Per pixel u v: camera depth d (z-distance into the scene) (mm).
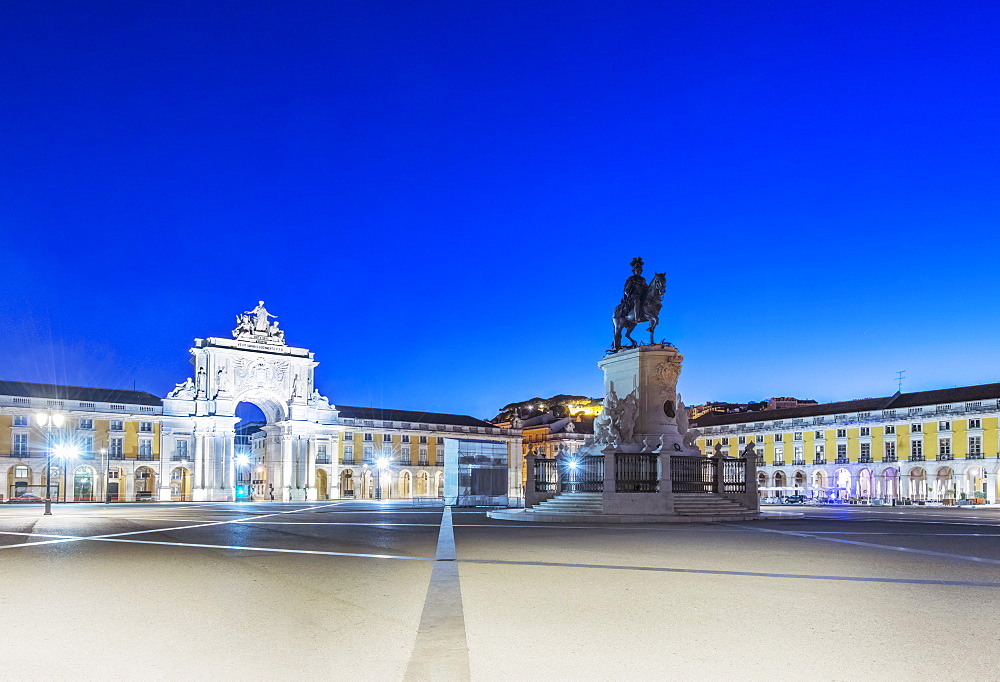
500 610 6047
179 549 10703
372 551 10383
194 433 51281
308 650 4820
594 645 4934
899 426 50406
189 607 6211
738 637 5141
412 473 61562
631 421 19344
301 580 7637
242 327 54375
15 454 45719
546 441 68562
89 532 14031
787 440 57031
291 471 54406
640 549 10656
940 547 11180
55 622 5656
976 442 46312
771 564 8922
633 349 19969
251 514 21578
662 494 17812
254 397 54281
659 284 20422
